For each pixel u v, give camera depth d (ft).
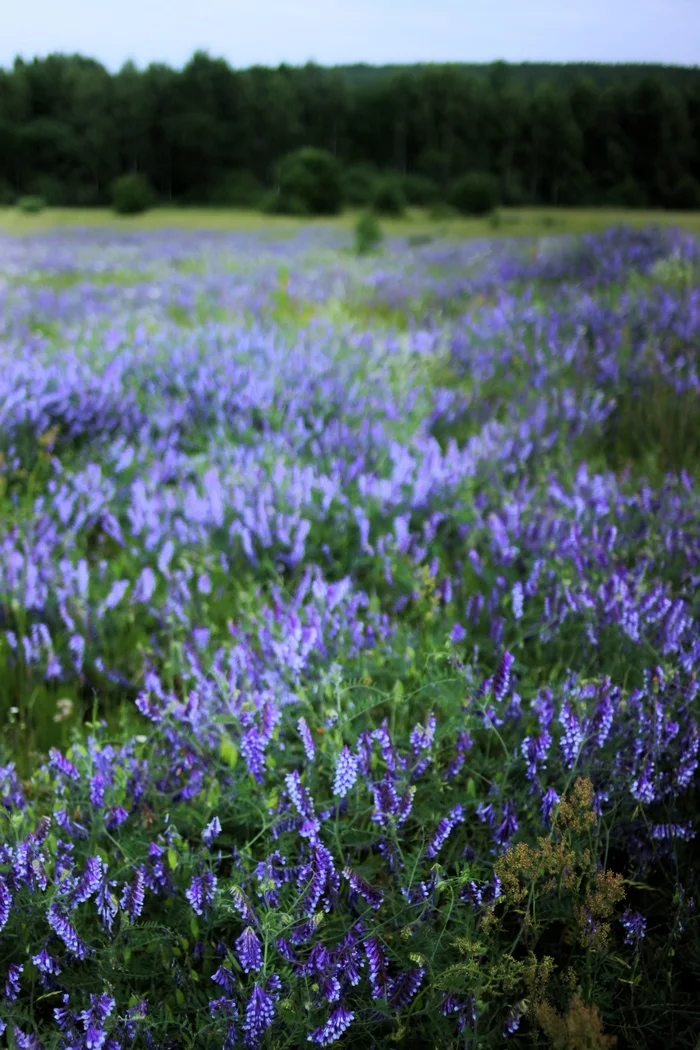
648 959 6.12
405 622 9.37
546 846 5.83
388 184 82.48
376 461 14.28
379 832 6.56
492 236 52.54
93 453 14.88
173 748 7.38
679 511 11.22
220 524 12.03
